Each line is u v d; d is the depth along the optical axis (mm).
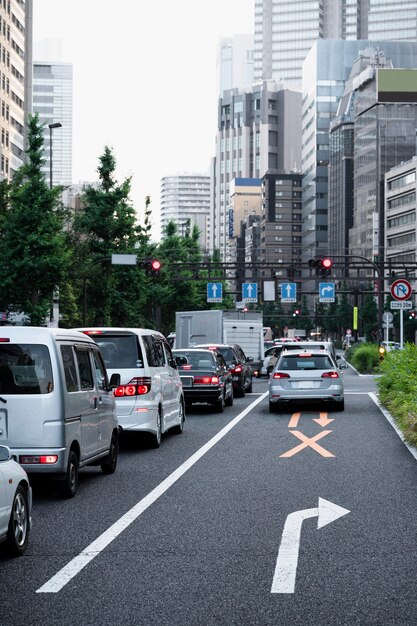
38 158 50219
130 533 9719
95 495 12422
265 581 7602
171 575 7836
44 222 49438
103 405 14078
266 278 76812
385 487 12828
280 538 9383
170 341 72000
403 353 29578
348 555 8562
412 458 16203
